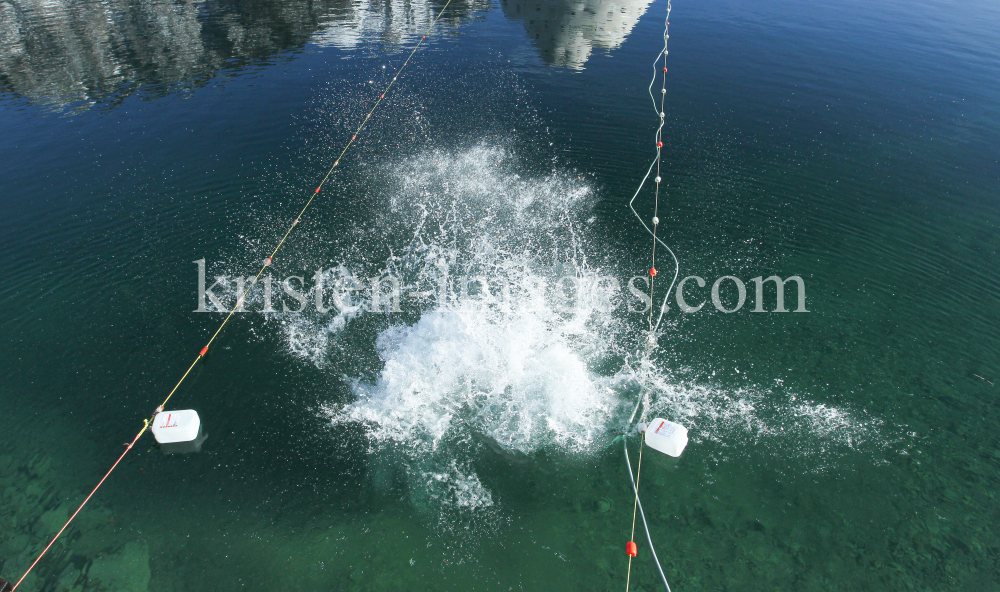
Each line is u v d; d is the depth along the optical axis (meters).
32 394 4.53
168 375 4.73
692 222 6.43
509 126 8.19
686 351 5.02
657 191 6.92
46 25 11.70
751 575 3.52
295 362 4.89
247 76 9.66
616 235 6.30
